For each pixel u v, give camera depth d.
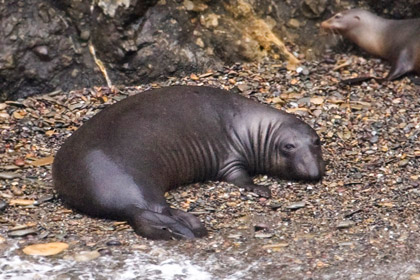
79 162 20.36
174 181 22.05
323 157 24.19
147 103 22.41
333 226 19.88
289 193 22.17
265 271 17.53
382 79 29.44
